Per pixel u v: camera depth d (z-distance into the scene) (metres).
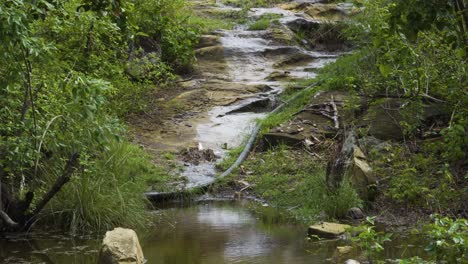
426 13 7.03
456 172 10.10
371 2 14.10
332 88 14.09
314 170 11.16
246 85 15.61
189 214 9.98
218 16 21.31
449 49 10.70
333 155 10.52
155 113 14.02
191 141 12.71
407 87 11.41
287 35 19.30
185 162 11.91
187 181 11.23
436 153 10.74
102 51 11.95
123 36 13.57
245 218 9.70
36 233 8.91
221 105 14.52
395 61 11.17
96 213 9.13
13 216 8.87
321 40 19.70
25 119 8.36
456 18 7.55
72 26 10.30
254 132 12.65
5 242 8.51
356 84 13.64
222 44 18.33
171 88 15.70
